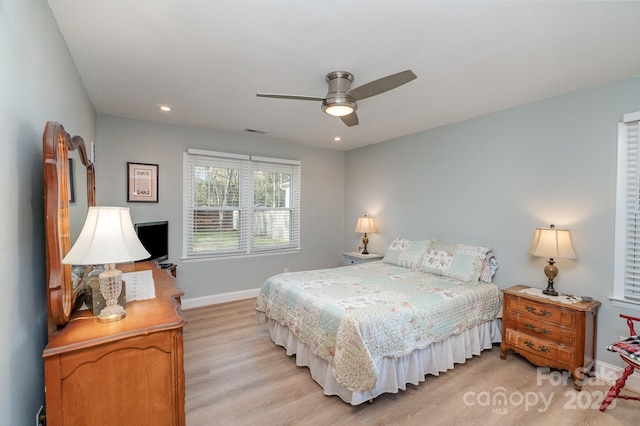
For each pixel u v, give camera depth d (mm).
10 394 1055
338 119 3496
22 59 1178
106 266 1423
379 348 2041
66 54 1907
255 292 4566
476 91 2621
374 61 2096
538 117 2852
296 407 2029
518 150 2998
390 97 2762
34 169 1310
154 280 2072
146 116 3451
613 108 2402
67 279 1331
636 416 1954
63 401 1110
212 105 3049
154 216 3740
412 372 2244
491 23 1652
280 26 1701
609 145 2422
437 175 3801
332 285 2846
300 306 2547
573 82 2428
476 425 1868
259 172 4621
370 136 4320
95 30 1750
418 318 2287
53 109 1620
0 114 984
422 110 3137
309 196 5090
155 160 3729
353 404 1946
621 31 1719
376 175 4785
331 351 2117
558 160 2717
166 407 1307
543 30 1715
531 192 2900
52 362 1087
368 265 3852
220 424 1858
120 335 1204
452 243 3492
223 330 3299
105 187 3418
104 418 1187
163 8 1549
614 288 2389
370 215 4898
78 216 2006
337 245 5449
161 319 1365
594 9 1524
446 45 1886
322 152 5219
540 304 2492
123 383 1221
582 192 2566
